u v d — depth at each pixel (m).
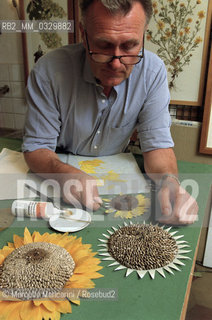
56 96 0.97
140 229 0.64
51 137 1.01
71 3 1.47
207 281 1.43
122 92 0.97
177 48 1.39
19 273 0.49
